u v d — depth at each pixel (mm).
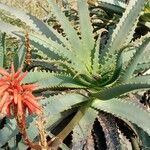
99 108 1723
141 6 1875
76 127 1648
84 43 1932
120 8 2428
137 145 1789
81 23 1946
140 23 2354
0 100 1190
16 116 1275
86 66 1885
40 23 2012
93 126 1783
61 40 1974
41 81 1744
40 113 1249
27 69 1953
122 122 1819
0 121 1862
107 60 1850
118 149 1680
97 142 1747
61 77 1782
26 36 1700
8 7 2004
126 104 1700
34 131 1627
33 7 3932
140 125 1633
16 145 1713
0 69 1257
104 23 2488
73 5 2762
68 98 1725
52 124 1710
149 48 1873
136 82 1680
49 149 1345
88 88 1824
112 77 1754
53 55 1882
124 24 1894
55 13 1937
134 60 1646
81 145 1622
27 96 1212
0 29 1912
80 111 1709
